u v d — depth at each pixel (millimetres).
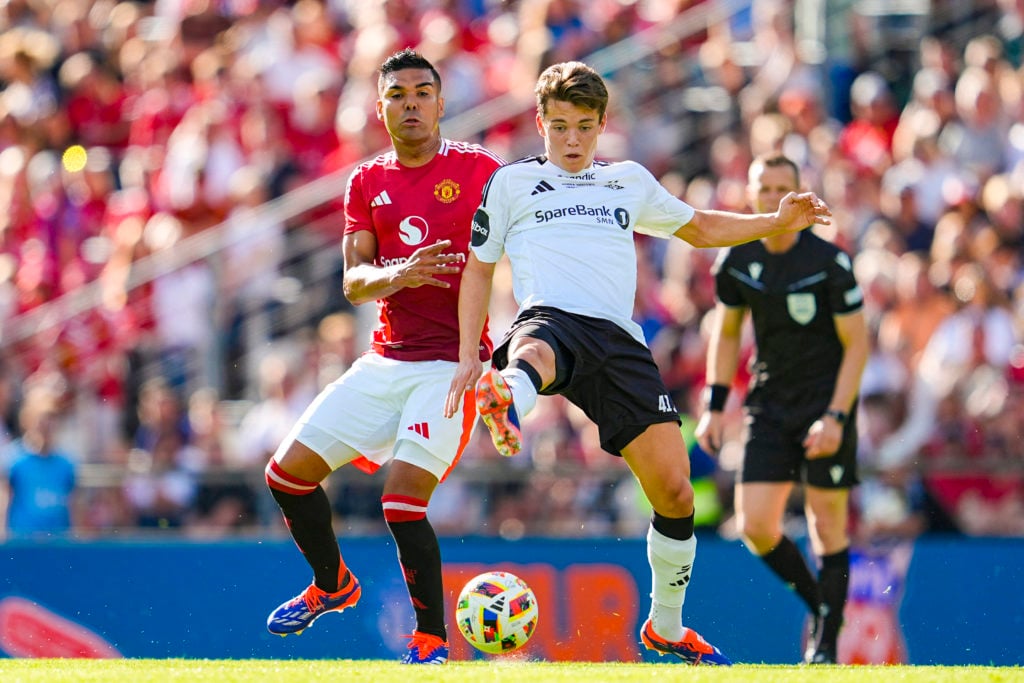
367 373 19922
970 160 42062
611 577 31391
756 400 26062
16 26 54688
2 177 48531
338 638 31750
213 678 15852
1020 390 35781
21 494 34781
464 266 19766
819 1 45812
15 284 45625
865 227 40938
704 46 45750
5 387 39281
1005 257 38781
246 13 50562
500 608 19578
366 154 43812
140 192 46062
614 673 16578
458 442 19438
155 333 39969
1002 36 46500
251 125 45312
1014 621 30891
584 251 18703
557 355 17969
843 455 25516
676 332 37906
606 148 42969
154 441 37531
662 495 19219
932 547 31375
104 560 32531
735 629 30781
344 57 48250
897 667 19125
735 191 41531
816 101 43406
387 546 31922
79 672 16844
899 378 36375
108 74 51875
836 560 25766
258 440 37031
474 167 19969
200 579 32219
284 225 41062
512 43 47219
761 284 25484
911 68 46125
